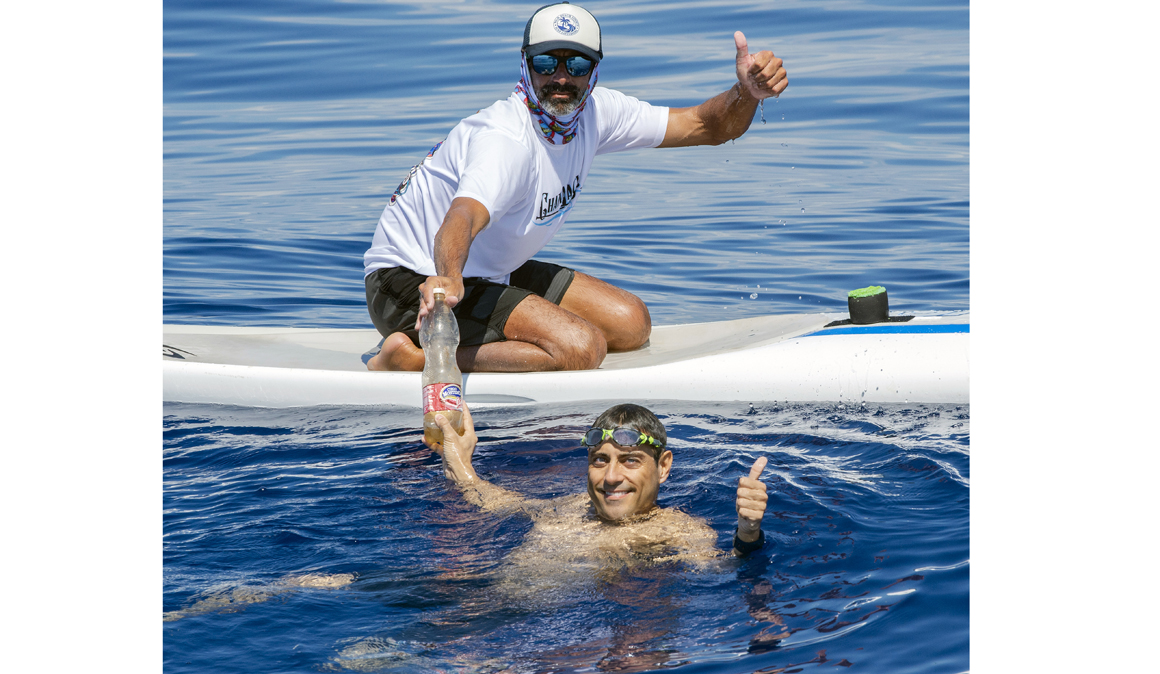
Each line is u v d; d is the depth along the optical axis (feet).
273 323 72.54
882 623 29.01
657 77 121.39
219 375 57.00
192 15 147.23
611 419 37.32
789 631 28.81
